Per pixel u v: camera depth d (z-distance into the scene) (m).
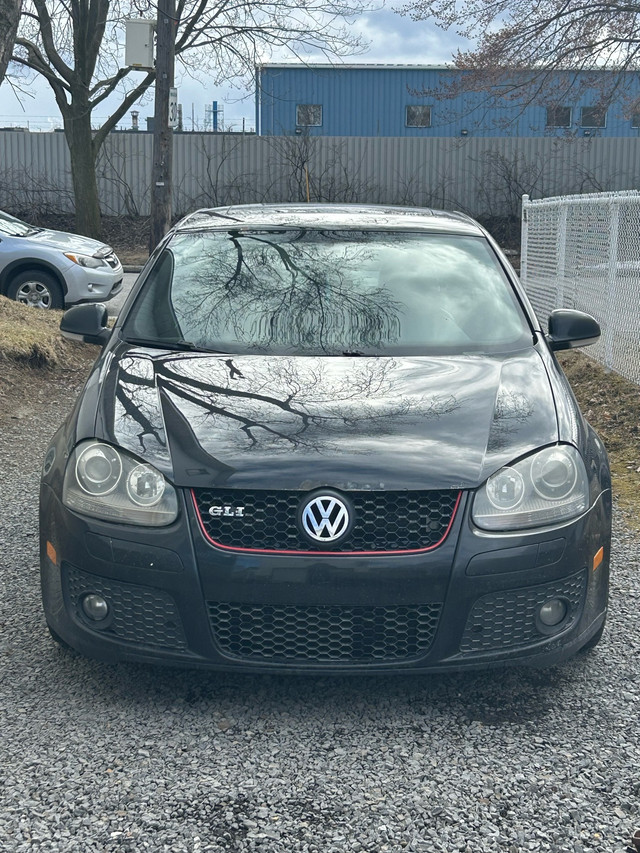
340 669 3.16
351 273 4.43
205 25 22.45
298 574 3.08
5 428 7.68
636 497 5.89
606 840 2.64
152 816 2.73
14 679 3.52
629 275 8.62
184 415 3.41
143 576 3.15
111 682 3.52
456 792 2.86
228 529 3.14
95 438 3.37
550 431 3.42
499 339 4.12
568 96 24.30
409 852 2.58
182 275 4.46
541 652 3.27
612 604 4.24
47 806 2.77
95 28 24.55
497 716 3.31
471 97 37.50
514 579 3.17
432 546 3.13
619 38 21.39
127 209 28.88
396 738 3.16
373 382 3.65
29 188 28.91
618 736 3.18
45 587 3.46
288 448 3.21
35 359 9.73
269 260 4.53
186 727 3.22
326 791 2.86
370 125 37.94
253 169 29.31
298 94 37.66
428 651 3.17
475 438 3.32
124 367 3.82
